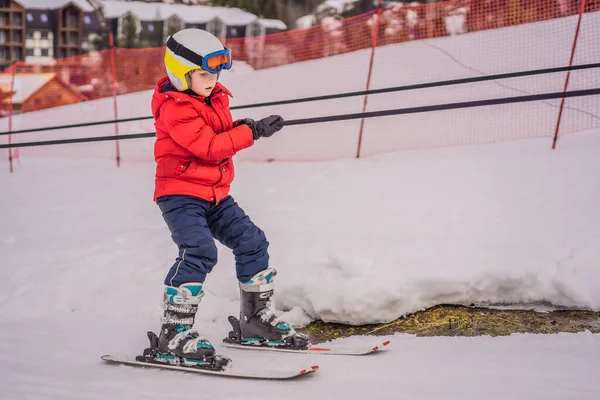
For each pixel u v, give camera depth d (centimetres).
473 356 292
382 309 358
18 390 263
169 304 296
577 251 369
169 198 300
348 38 1274
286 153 865
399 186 605
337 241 441
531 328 332
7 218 692
